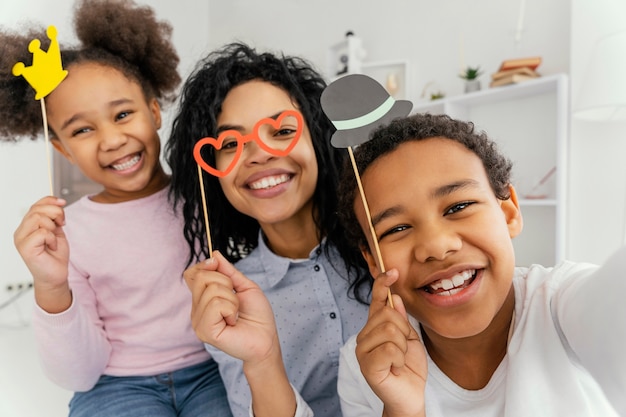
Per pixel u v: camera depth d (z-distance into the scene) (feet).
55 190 9.27
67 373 3.43
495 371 2.46
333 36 9.91
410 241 2.29
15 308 9.05
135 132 3.79
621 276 1.67
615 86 5.21
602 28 5.99
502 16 7.36
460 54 7.88
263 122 2.84
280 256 3.57
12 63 3.85
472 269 2.26
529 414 2.20
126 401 3.63
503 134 7.35
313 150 3.34
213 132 3.26
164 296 3.86
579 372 2.26
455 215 2.24
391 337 2.09
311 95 3.51
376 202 2.38
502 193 2.46
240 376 3.39
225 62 3.34
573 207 6.31
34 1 9.07
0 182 8.84
